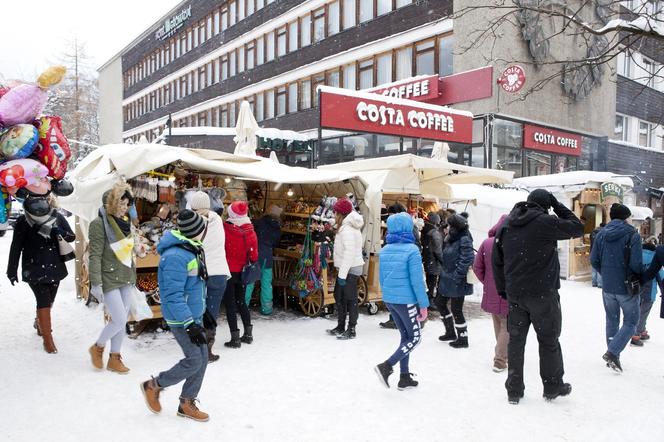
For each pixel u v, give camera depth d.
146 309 5.47
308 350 5.66
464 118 15.98
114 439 3.47
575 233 4.07
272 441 3.52
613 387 4.73
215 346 5.79
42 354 5.23
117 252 4.65
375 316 7.54
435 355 5.59
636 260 5.04
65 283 8.71
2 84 4.63
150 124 41.84
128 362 5.06
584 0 5.83
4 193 4.49
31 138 4.40
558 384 4.30
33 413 3.83
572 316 7.88
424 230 7.77
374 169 8.23
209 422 3.77
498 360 5.04
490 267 5.03
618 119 23.48
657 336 6.83
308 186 8.84
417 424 3.84
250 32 27.61
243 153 9.70
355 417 3.93
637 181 13.59
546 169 19.41
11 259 5.04
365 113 13.78
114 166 5.67
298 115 24.17
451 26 17.00
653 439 3.68
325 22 22.48
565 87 18.91
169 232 3.67
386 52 19.77
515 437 3.67
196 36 33.72
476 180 9.55
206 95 32.72
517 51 16.58
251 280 5.85
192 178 7.18
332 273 7.82
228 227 5.72
